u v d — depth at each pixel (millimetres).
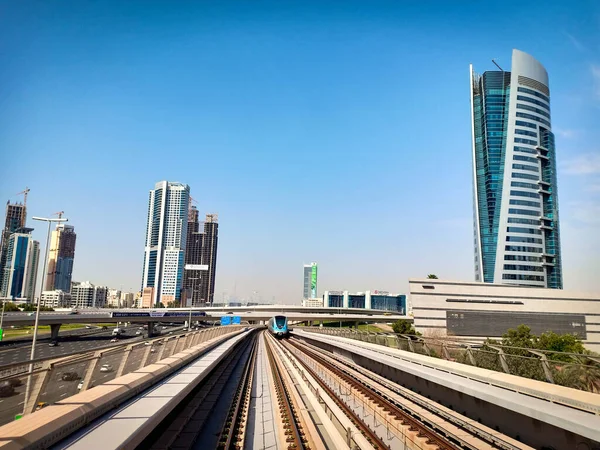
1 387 6770
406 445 12328
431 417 14117
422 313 78750
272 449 11906
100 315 85438
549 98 154625
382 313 164500
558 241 143750
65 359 8469
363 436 12188
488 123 147250
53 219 32188
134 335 94125
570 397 10664
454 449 10844
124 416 8570
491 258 139125
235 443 11883
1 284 132875
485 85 149875
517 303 80000
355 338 38406
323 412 15258
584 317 79875
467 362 17891
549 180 145375
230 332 55000
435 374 16094
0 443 5637
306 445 11930
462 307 79188
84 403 8180
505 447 10844
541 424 10734
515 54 150500
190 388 13203
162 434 11180
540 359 13555
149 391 11516
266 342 65125
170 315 97188
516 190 141375
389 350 26281
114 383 10617
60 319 73188
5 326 66500
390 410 15312
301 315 130375
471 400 13938
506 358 15297
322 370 30312
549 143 148875
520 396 11742
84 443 6855
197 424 13000
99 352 10195
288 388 21141
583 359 12578
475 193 146500
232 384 22484
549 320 79250
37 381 7637
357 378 24469
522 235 138500
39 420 6832
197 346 27531
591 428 8695
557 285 139250
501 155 144625
